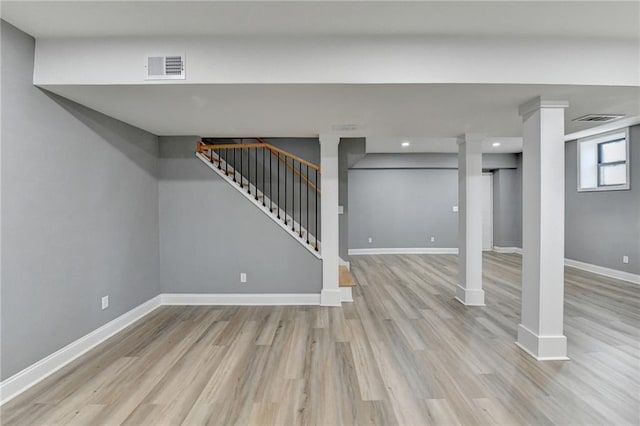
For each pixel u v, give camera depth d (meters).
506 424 1.88
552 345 2.66
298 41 2.25
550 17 2.02
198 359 2.69
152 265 3.95
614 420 1.92
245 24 2.10
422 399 2.13
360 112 2.98
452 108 2.86
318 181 5.48
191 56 2.24
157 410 2.03
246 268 4.16
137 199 3.65
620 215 5.37
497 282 5.28
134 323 3.50
